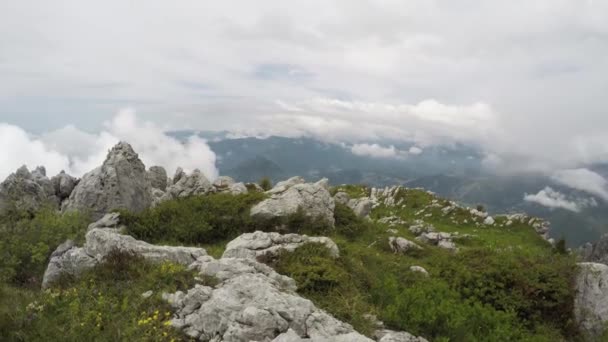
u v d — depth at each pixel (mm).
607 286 18375
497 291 18281
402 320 12773
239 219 24562
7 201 29219
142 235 23344
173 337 11062
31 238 20969
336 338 9758
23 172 33062
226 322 11023
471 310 14578
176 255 16094
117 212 24766
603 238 36375
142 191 30109
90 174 30875
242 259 14734
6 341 10828
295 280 14773
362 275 16375
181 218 24188
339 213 29000
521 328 16484
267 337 10445
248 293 11953
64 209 29938
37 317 11891
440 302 14352
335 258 17094
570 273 19438
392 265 20000
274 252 17125
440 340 12156
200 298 12234
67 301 12703
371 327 12367
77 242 18750
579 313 18078
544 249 36062
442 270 20375
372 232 29156
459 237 35750
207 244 23078
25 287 17562
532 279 18797
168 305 12461
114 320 11836
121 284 14125
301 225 25234
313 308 11688
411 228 38438
